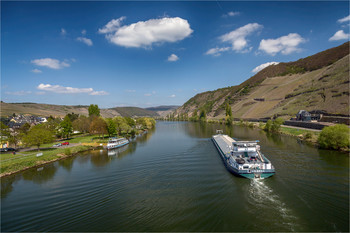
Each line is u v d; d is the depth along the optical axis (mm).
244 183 32375
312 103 138375
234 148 43281
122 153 63688
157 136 105125
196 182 34250
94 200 29281
